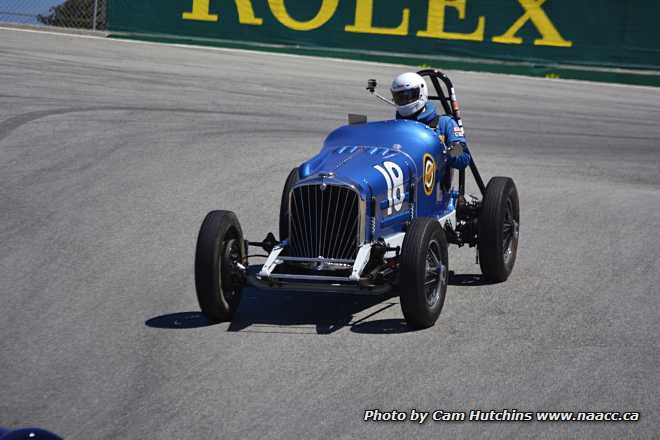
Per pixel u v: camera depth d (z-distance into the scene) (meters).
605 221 39.03
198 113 59.75
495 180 30.62
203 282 25.11
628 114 72.50
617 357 23.69
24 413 20.27
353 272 24.55
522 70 90.12
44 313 26.98
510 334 25.31
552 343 24.66
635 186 47.78
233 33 93.88
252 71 80.00
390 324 26.14
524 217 39.62
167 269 31.47
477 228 30.64
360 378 22.05
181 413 20.16
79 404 20.72
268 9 93.06
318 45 92.94
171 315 26.98
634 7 87.44
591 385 21.86
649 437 19.28
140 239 34.75
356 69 86.38
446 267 26.33
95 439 18.98
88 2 97.31
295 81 76.31
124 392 21.34
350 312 27.36
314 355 23.55
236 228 26.45
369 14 91.69
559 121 67.81
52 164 44.88
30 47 82.12
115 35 95.25
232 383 21.77
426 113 30.86
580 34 88.94
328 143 29.64
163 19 94.56
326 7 92.25
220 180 43.44
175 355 23.62
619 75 88.56
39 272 30.78
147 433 19.23
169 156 47.53
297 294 29.39
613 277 31.11
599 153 57.06
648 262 32.97
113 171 44.22
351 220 25.61
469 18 90.31
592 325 26.17
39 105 57.44
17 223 36.16
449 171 31.19
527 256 33.78
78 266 31.53
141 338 24.94
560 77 89.75
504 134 61.38
